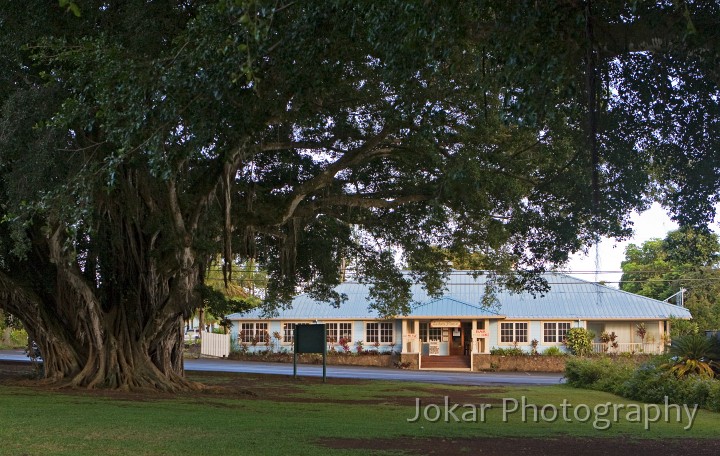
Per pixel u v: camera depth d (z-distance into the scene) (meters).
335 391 23.28
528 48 10.05
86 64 13.28
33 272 20.92
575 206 16.44
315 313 47.94
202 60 11.23
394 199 21.30
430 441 11.51
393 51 11.02
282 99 13.30
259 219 20.34
